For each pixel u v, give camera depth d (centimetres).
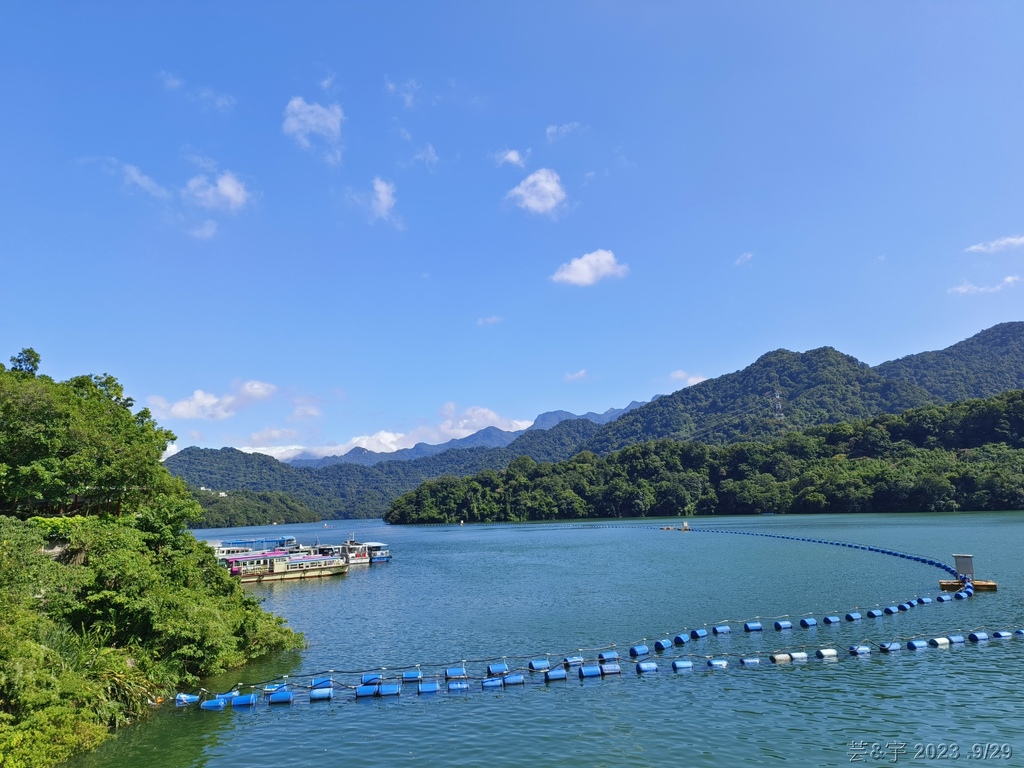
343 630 6319
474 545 17350
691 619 6162
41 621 3556
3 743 2897
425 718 3734
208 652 4503
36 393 5622
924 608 6144
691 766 2958
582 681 4347
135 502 6644
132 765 3145
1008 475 18912
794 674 4319
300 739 3456
